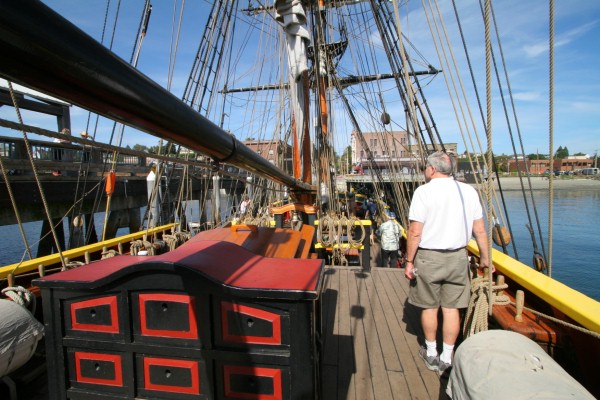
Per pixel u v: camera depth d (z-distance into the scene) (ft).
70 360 5.56
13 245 54.39
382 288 14.25
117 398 5.42
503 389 4.22
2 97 35.73
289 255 9.84
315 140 26.25
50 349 5.55
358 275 16.03
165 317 5.25
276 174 10.98
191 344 5.22
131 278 5.25
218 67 21.39
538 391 4.02
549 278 7.57
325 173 25.91
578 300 6.32
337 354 9.30
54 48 2.19
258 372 5.10
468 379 4.78
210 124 4.82
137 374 5.40
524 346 5.03
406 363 8.84
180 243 17.48
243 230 11.76
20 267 9.72
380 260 24.84
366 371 8.51
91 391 5.50
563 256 51.34
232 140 6.00
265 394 5.11
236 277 5.37
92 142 4.27
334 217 19.86
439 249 7.98
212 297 5.14
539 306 7.79
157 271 5.18
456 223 7.88
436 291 8.17
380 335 10.30
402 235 24.04
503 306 8.08
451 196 7.91
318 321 6.47
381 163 94.89
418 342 9.86
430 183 8.22
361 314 11.77
